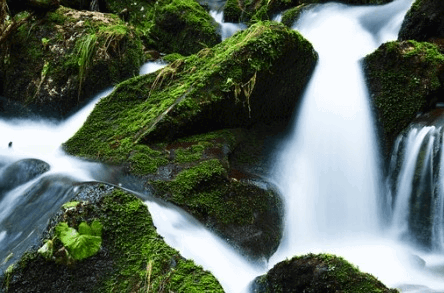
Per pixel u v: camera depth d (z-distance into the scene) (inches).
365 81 220.5
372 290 104.0
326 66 229.0
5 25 257.8
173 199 154.9
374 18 291.6
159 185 158.7
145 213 129.5
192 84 190.4
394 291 106.0
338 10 310.2
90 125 196.2
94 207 128.2
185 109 181.6
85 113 240.5
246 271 144.1
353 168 208.7
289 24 318.3
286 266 115.4
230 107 189.9
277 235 162.9
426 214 186.4
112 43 252.1
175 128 179.9
